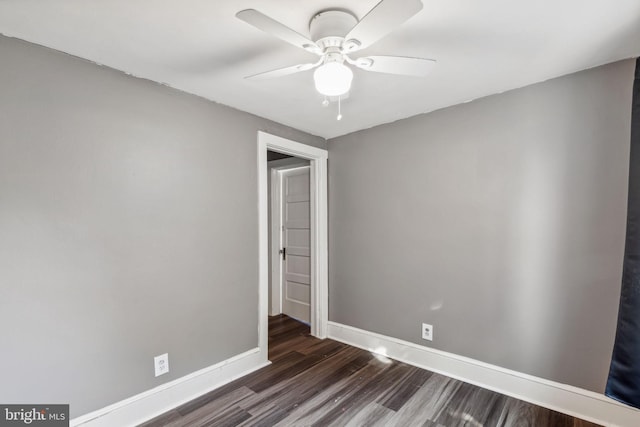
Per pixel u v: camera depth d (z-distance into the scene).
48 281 1.59
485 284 2.25
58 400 1.61
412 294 2.63
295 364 2.63
